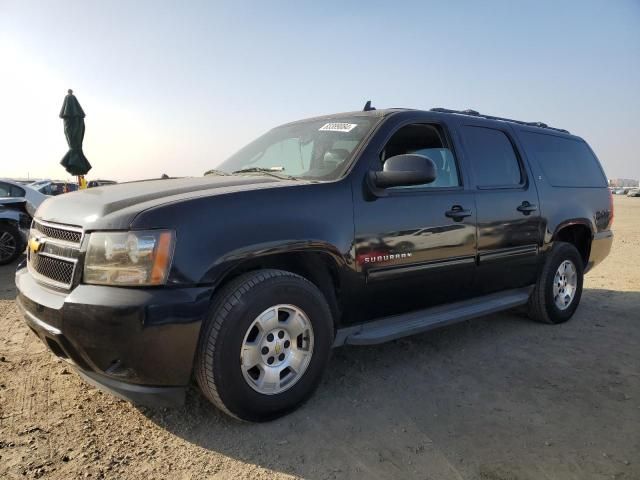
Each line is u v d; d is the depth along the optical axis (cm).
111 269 245
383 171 319
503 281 429
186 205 258
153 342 240
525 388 336
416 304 362
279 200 286
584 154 550
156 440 264
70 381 336
